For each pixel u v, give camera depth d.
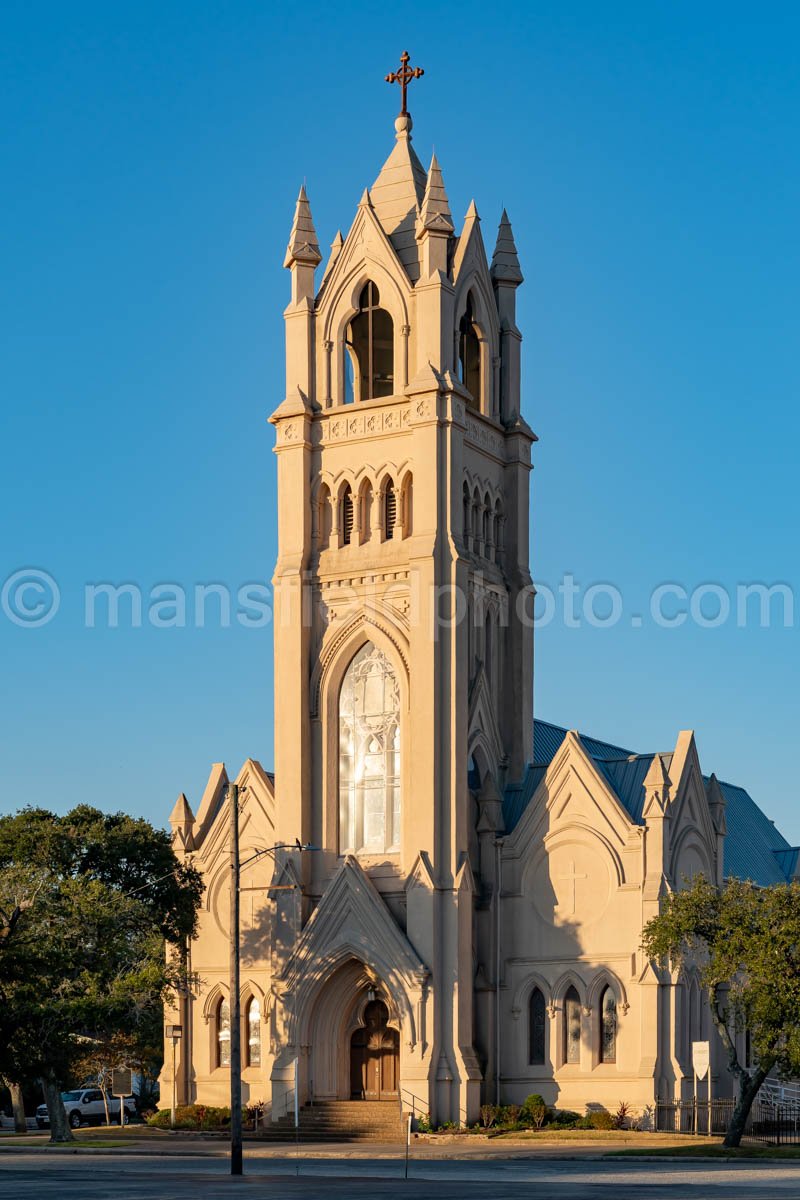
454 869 78.12
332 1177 53.84
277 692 83.75
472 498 84.69
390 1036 80.31
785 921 65.06
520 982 79.56
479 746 82.94
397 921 79.38
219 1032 87.31
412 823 78.88
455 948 77.19
